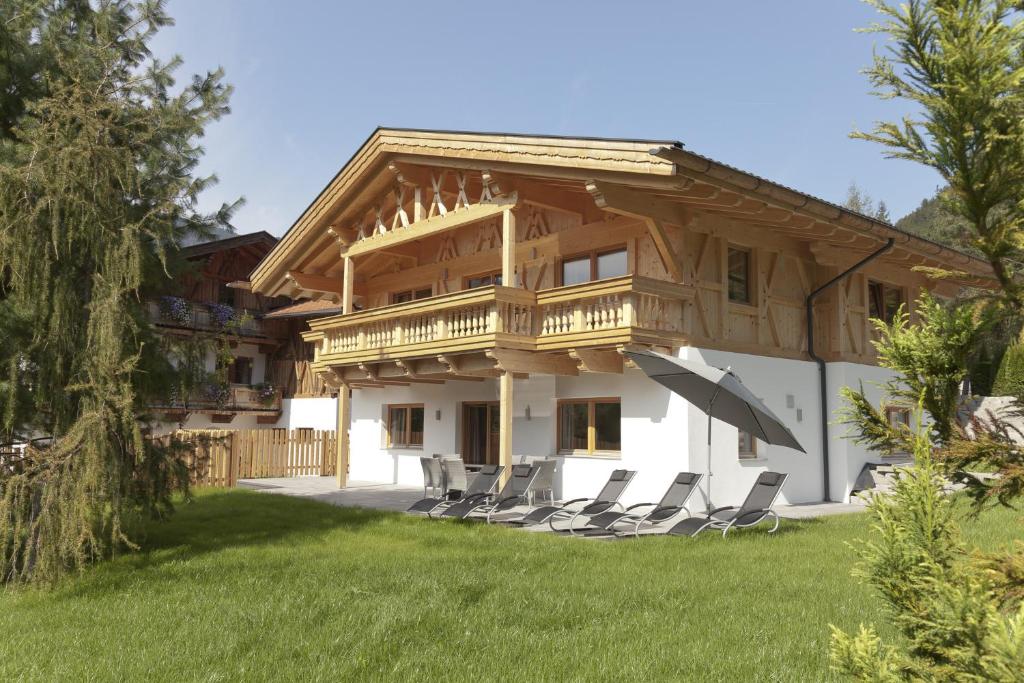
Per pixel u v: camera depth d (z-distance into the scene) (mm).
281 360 34312
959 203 2992
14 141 8891
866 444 3168
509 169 13977
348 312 18281
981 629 2311
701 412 13492
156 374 9289
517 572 8250
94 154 8383
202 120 9766
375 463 20797
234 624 6453
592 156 12281
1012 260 2959
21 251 8023
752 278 14992
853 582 7699
